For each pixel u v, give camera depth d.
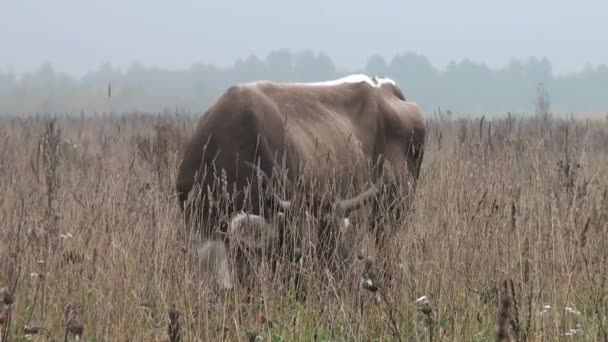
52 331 24.22
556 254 25.91
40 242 26.80
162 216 27.58
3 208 31.20
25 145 53.00
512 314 23.14
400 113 35.72
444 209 29.30
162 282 25.34
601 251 26.28
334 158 31.70
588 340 22.89
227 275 26.91
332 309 25.02
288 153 29.66
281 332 25.09
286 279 26.78
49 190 28.58
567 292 23.94
